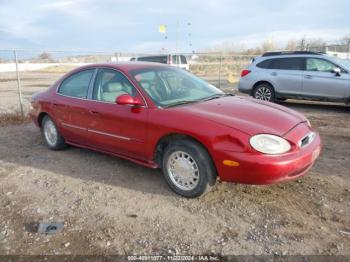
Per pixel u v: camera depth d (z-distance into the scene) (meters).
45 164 5.27
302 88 9.92
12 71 41.94
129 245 3.11
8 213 3.75
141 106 4.22
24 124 8.30
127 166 5.04
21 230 3.41
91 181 4.54
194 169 3.83
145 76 4.60
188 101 4.37
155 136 4.05
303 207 3.68
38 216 3.66
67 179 4.64
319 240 3.09
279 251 2.95
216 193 4.04
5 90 18.17
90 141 5.06
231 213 3.60
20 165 5.27
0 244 3.18
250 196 3.94
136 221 3.50
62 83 5.61
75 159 5.44
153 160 4.25
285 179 3.53
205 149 3.71
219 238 3.17
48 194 4.20
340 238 3.12
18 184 4.54
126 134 4.40
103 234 3.29
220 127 3.59
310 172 4.62
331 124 7.72
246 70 11.04
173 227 3.37
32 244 3.17
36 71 40.91
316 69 9.70
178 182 4.01
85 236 3.26
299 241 3.08
